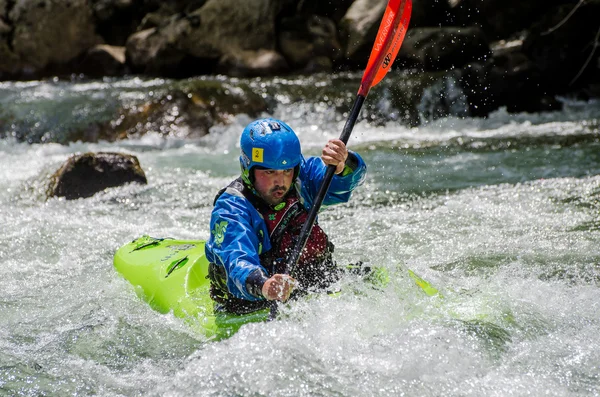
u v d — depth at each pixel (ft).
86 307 50.39
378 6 155.74
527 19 151.74
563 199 76.13
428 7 149.38
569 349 40.01
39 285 56.03
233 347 39.96
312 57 156.46
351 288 44.70
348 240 65.26
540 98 138.00
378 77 48.60
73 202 82.23
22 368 41.37
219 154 109.29
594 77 144.66
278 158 40.09
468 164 95.76
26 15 163.02
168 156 108.06
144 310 48.93
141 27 166.30
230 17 157.38
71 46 164.66
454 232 66.18
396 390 36.27
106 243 66.64
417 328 41.70
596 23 140.97
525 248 60.18
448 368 37.96
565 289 49.16
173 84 140.77
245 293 39.45
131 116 122.31
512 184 84.07
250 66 153.17
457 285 50.70
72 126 120.88
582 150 100.63
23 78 162.20
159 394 37.47
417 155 102.94
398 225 69.41
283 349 39.42
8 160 105.91
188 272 50.06
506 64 139.23
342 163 43.32
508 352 39.63
